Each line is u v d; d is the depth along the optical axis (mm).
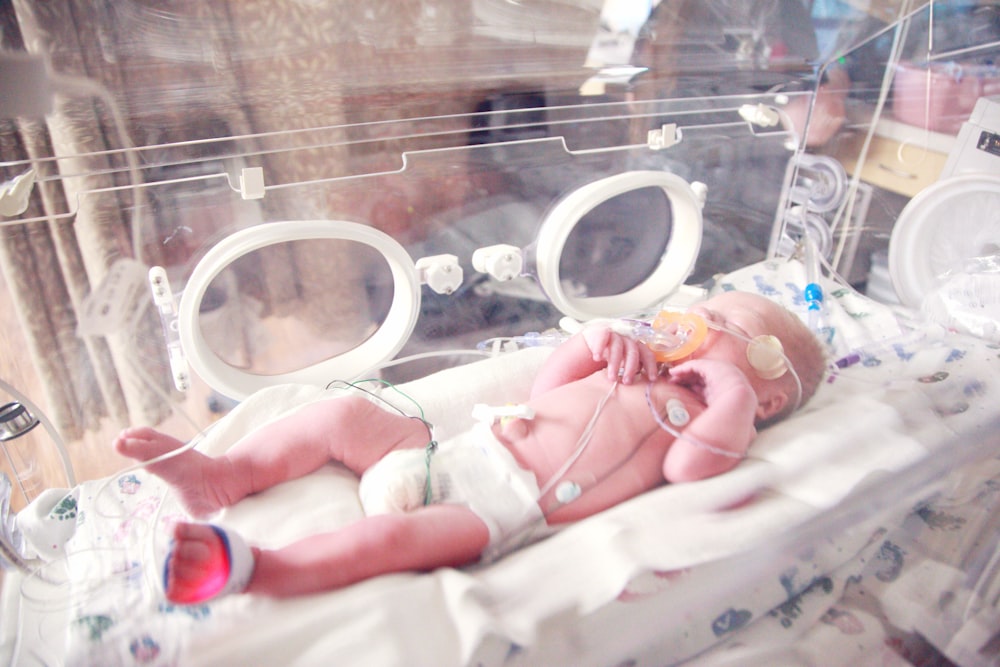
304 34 919
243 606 643
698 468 860
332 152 1031
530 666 661
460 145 1124
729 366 967
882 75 1398
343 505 836
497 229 1218
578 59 1150
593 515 835
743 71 1352
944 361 1067
